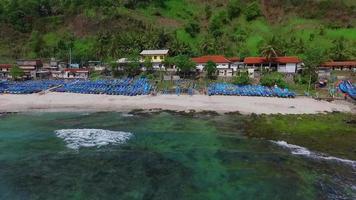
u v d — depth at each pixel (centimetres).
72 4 18012
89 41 15462
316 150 4944
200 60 11206
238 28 15938
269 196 3641
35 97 8644
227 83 9900
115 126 6300
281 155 4759
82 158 4700
